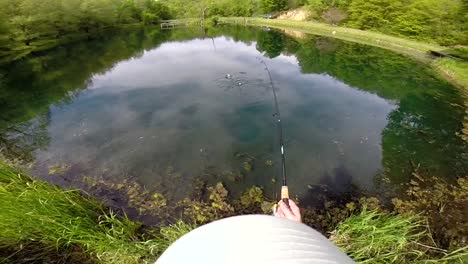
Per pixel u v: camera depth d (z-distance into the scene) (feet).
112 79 48.47
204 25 147.84
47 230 10.28
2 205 10.03
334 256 3.21
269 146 26.66
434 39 71.56
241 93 40.60
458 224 16.46
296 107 35.88
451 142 27.25
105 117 33.14
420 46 68.44
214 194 19.86
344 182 21.48
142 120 32.19
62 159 24.13
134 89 42.91
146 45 85.56
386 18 90.12
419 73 50.85
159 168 23.00
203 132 29.27
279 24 129.29
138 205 18.48
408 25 79.77
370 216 13.26
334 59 63.26
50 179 21.09
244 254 3.01
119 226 13.58
